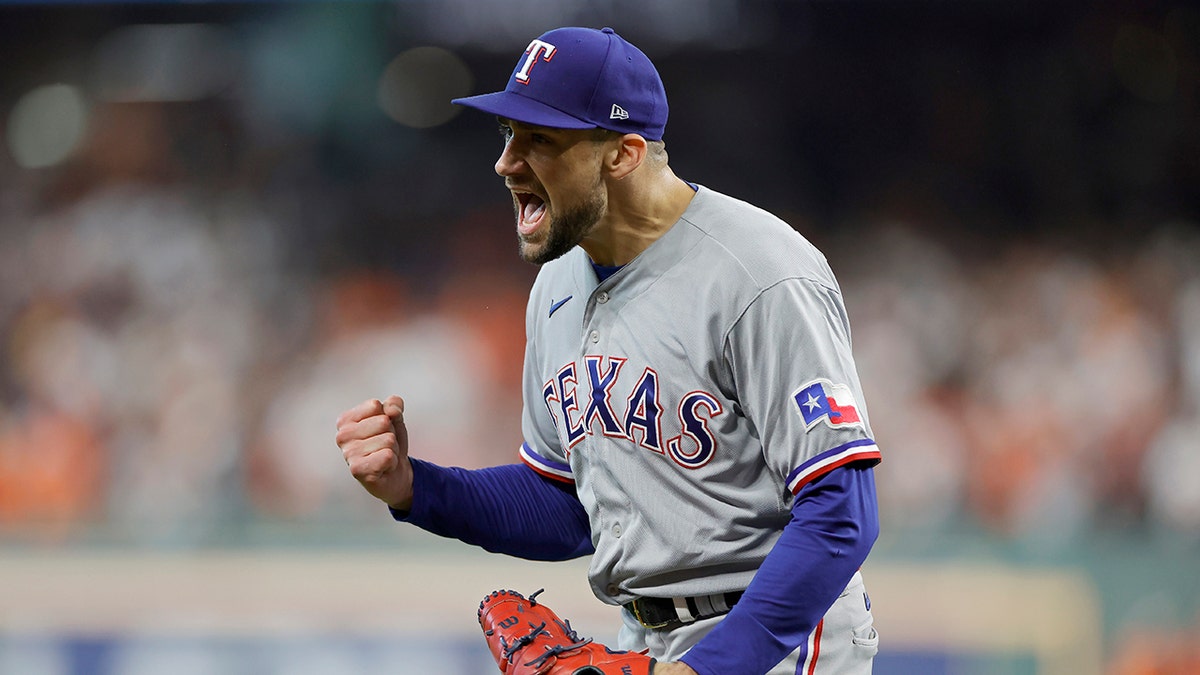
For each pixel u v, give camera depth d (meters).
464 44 46.78
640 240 9.06
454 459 40.31
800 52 46.31
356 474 9.54
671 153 47.78
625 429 9.05
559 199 8.80
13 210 46.31
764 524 9.05
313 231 47.09
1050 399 37.81
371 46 47.25
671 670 8.12
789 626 8.10
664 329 8.85
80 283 44.28
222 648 30.14
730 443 8.84
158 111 47.91
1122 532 32.91
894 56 46.31
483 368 42.56
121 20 47.06
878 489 36.69
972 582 29.25
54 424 39.16
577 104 8.61
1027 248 44.78
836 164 47.16
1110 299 41.16
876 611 29.23
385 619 29.75
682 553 9.09
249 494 37.97
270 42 47.53
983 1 44.38
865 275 44.84
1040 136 45.81
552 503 10.52
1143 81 45.16
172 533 33.72
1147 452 36.34
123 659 30.23
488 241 47.16
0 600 30.86
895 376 39.47
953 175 46.62
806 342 8.44
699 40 45.56
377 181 47.88
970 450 37.12
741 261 8.66
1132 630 28.62
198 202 47.25
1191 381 37.88
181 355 41.41
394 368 41.53
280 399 40.56
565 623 9.17
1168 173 44.88
